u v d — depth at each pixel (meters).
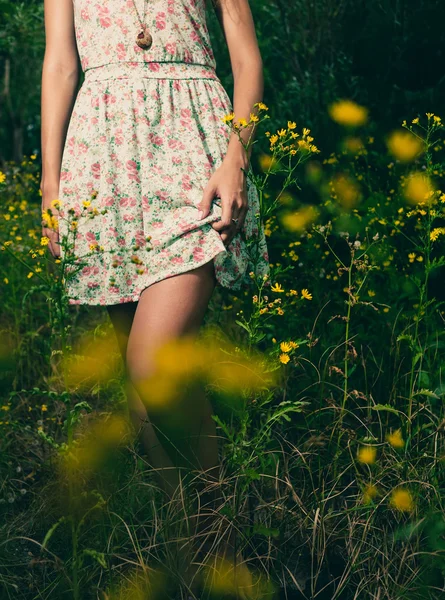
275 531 1.91
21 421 3.05
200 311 1.98
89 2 2.11
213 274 2.01
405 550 1.92
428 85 3.54
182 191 2.02
